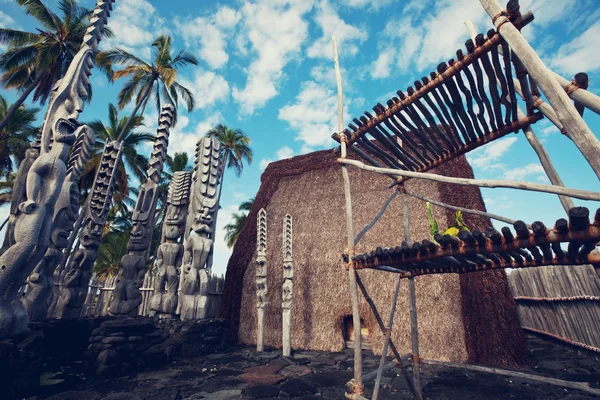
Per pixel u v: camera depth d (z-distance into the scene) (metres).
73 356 6.50
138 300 7.87
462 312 7.32
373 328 7.95
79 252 8.02
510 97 2.79
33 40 17.36
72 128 5.91
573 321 7.24
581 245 1.97
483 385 5.15
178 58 20.44
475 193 8.77
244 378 5.52
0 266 4.63
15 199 6.23
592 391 3.03
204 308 8.38
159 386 4.96
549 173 2.74
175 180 9.75
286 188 12.18
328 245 9.70
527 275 9.33
